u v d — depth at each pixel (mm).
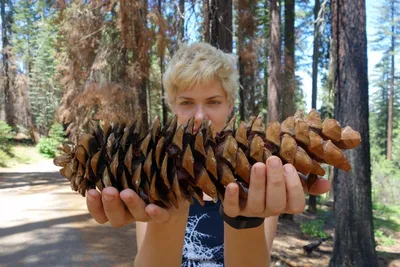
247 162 1046
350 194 6688
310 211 14055
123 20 11508
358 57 6414
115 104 12328
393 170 26562
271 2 12570
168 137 1053
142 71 12695
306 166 1046
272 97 12602
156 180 1031
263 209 1085
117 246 6090
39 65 34281
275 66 12586
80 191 1147
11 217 8078
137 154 1068
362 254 6598
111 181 1055
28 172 18250
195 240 1886
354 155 6609
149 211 1039
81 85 14008
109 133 1110
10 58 33844
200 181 1012
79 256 5578
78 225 7414
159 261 1501
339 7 6512
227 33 7766
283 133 1090
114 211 1071
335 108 6777
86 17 13539
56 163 1164
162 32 10625
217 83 1896
